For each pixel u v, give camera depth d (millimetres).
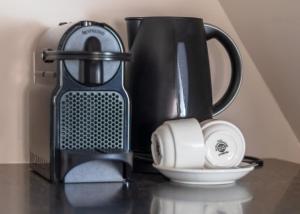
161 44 1090
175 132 972
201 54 1116
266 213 781
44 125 1026
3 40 1189
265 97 1413
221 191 937
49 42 1055
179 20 1099
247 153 1406
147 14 1292
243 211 793
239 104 1392
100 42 970
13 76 1197
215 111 1188
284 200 871
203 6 1346
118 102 989
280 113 1429
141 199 863
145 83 1095
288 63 1273
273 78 1368
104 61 970
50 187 949
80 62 966
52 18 1220
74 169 978
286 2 1132
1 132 1193
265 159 1374
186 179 970
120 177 1000
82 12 1240
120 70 983
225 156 993
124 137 995
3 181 1006
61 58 953
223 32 1169
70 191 917
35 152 1100
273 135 1426
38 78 1110
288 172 1155
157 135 992
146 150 1090
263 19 1245
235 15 1334
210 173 951
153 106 1085
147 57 1097
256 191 943
